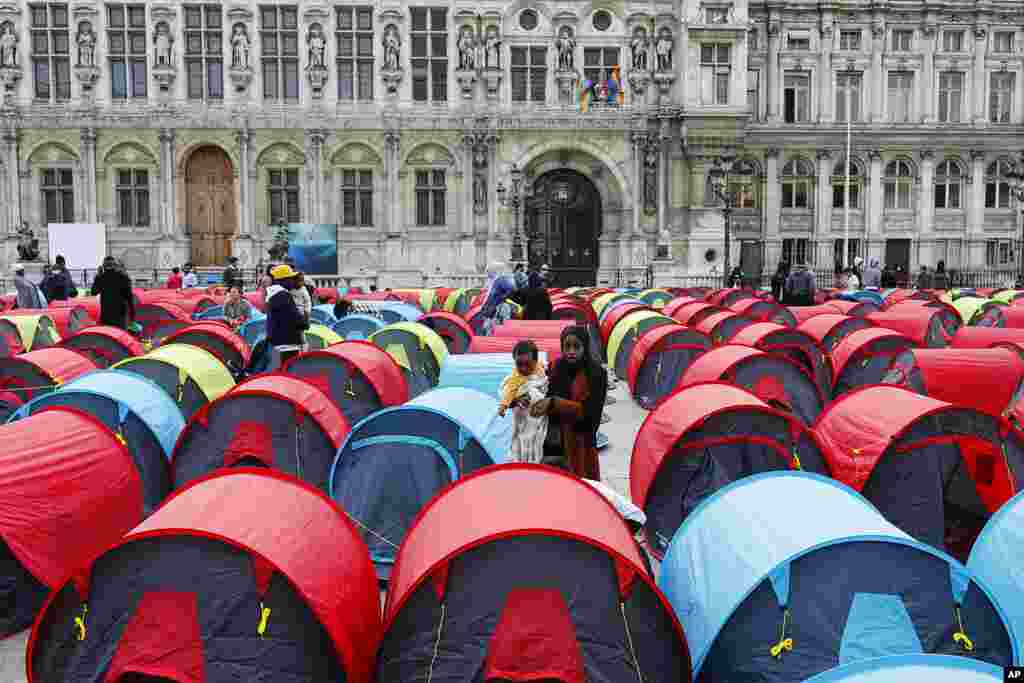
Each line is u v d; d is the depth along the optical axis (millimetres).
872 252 51844
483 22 47281
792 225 51406
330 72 46969
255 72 46688
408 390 17188
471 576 6754
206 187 47406
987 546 7902
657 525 10781
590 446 10375
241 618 6750
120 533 10031
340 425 12000
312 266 43406
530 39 47594
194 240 47531
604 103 47750
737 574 7043
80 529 9500
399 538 10227
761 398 14375
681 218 48500
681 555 7863
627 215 48219
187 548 6762
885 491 10383
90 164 45875
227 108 46281
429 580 6746
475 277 47156
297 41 46781
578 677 6645
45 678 6855
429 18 47094
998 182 52094
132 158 46312
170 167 46188
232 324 22734
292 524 7184
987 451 10094
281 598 6754
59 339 21641
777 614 6836
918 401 10781
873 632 6652
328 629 6703
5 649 8641
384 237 47438
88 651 6781
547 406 10078
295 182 47156
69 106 45844
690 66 47031
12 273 44500
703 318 23766
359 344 15922
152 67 46219
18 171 45781
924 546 6699
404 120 46875
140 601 6738
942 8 51281
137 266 46594
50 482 9406
